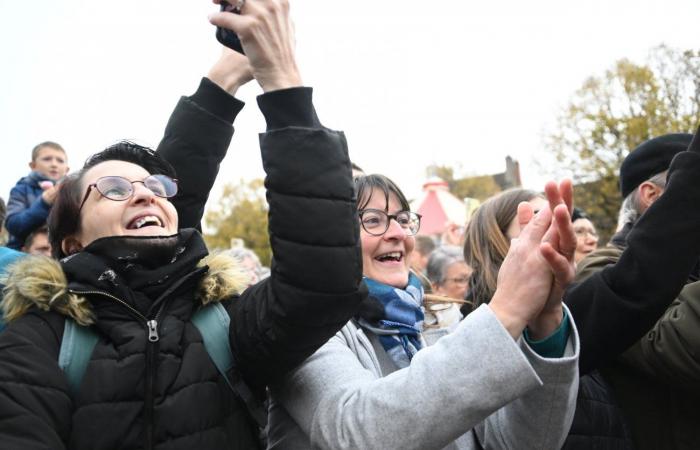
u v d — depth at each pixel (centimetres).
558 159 2539
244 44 145
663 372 201
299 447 170
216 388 155
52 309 154
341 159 146
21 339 147
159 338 152
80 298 151
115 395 144
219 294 166
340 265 142
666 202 190
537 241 147
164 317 156
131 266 158
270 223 147
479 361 138
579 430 200
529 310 144
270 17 144
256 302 154
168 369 149
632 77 2355
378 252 205
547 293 145
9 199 443
